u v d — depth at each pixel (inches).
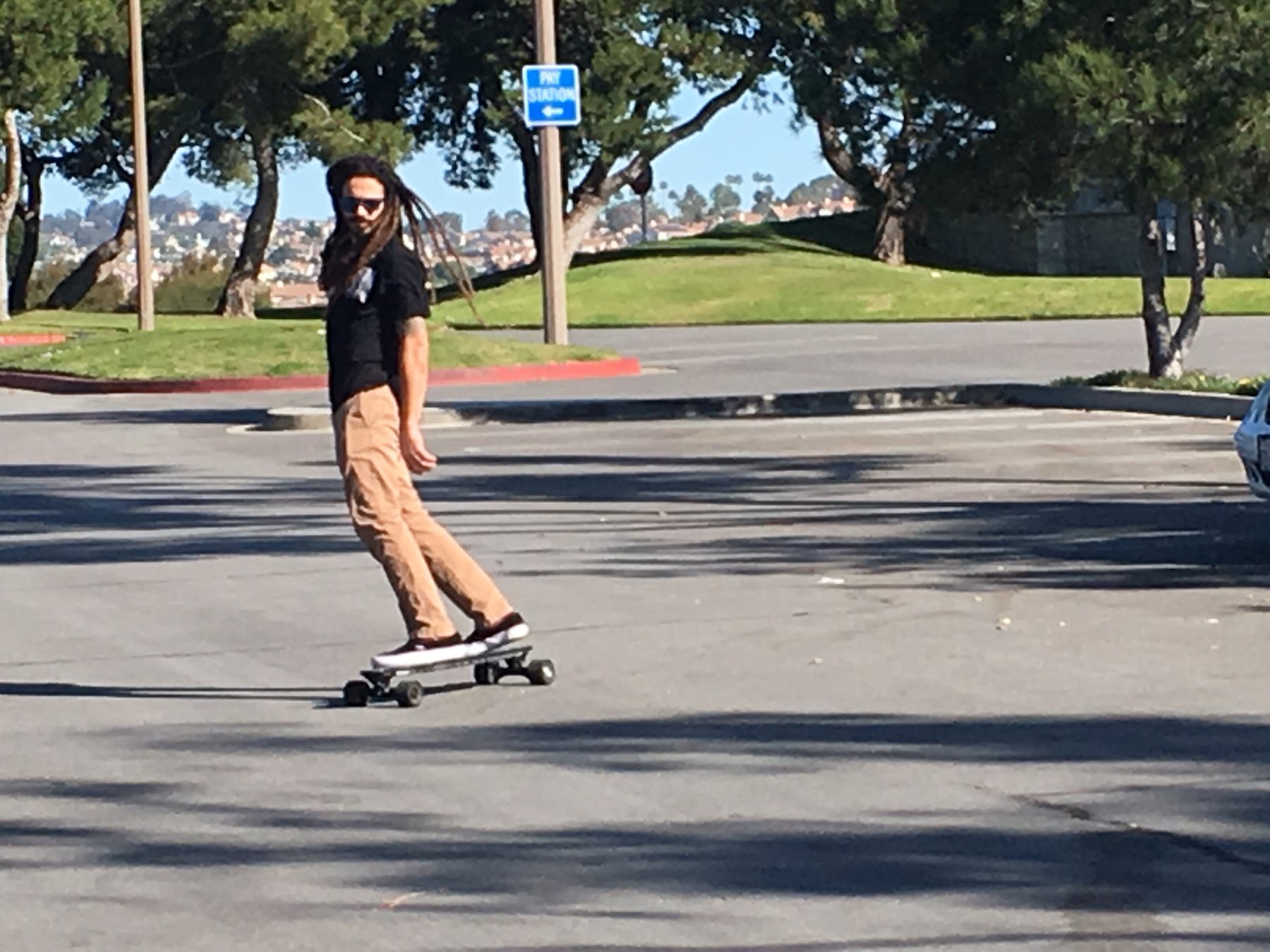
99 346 1359.5
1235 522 544.7
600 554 515.8
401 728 327.3
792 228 2723.9
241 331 1382.9
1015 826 261.9
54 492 689.0
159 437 887.1
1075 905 229.6
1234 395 866.1
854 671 362.3
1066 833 258.2
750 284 2138.3
